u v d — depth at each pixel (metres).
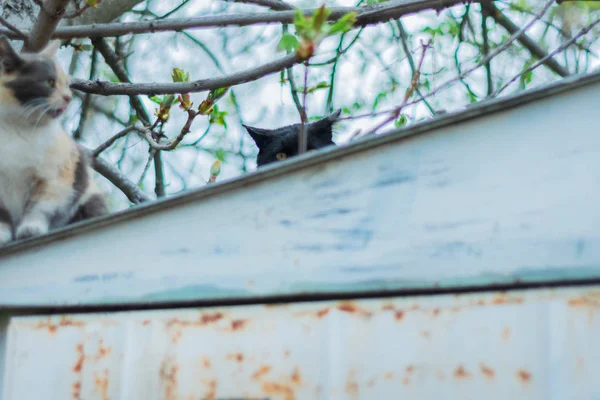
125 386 2.00
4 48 4.05
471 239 1.80
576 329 1.61
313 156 1.97
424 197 1.87
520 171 1.81
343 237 1.92
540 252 1.73
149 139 4.23
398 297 1.79
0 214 3.88
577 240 1.71
